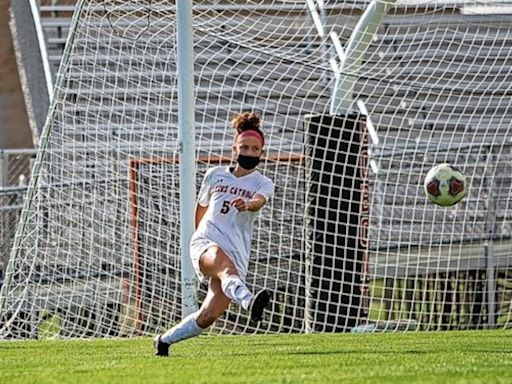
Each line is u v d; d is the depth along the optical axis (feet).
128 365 81.82
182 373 72.08
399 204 154.61
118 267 139.03
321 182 139.33
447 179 116.78
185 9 124.26
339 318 139.13
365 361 84.99
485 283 152.15
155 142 144.15
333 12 181.27
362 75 145.07
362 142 140.36
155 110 147.33
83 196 138.92
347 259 139.03
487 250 151.02
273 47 168.55
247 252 86.63
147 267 139.23
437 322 153.38
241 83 166.20
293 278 145.38
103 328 138.00
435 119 169.27
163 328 138.10
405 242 149.28
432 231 148.36
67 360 91.25
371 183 152.66
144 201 140.36
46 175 138.72
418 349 101.81
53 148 139.33
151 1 145.28
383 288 150.51
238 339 120.06
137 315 138.41
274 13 178.29
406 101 170.40
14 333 134.62
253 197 85.40
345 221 139.23
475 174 152.25
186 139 123.24
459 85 170.81
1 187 159.12
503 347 104.37
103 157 142.61
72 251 138.31
